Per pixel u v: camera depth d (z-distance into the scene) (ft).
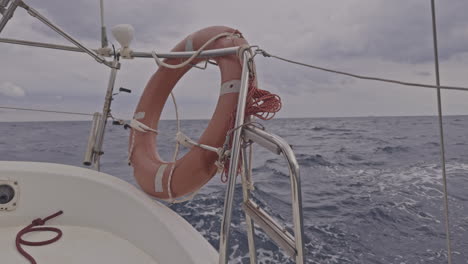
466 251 12.09
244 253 10.09
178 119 5.62
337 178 23.24
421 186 20.77
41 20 4.28
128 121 6.07
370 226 13.92
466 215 15.60
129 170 23.59
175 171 4.10
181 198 4.39
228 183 2.70
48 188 4.72
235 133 2.87
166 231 3.59
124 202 4.43
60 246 4.11
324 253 11.18
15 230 4.53
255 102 3.26
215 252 3.16
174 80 5.53
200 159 3.89
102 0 5.19
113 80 5.34
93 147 5.38
